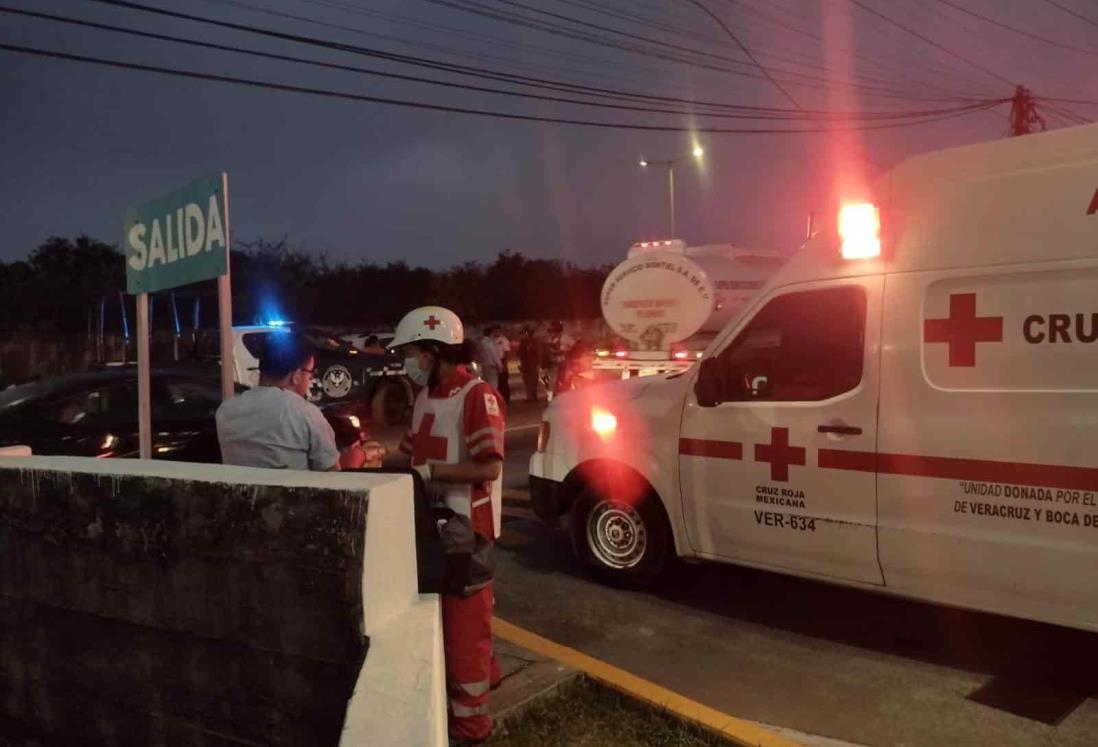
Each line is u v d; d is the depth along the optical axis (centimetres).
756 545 510
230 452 364
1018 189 416
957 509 429
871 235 461
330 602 246
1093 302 390
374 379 1355
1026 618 417
